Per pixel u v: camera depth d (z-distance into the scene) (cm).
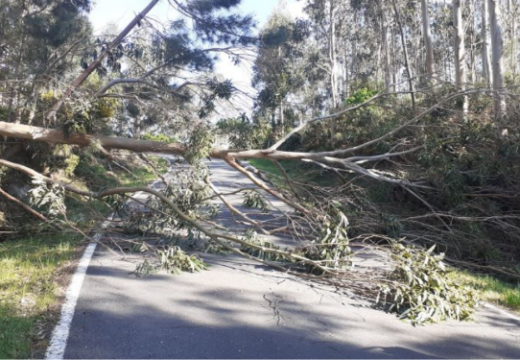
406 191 1069
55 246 873
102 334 491
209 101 1186
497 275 892
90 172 1480
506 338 534
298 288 679
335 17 3503
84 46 1377
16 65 1394
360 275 688
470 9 2997
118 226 975
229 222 1100
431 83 1270
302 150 1551
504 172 1002
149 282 671
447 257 937
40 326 509
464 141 1052
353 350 480
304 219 912
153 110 1047
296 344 487
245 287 668
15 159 1145
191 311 566
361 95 2208
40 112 1076
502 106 1116
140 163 1120
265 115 1188
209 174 1000
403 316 586
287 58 1628
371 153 1219
